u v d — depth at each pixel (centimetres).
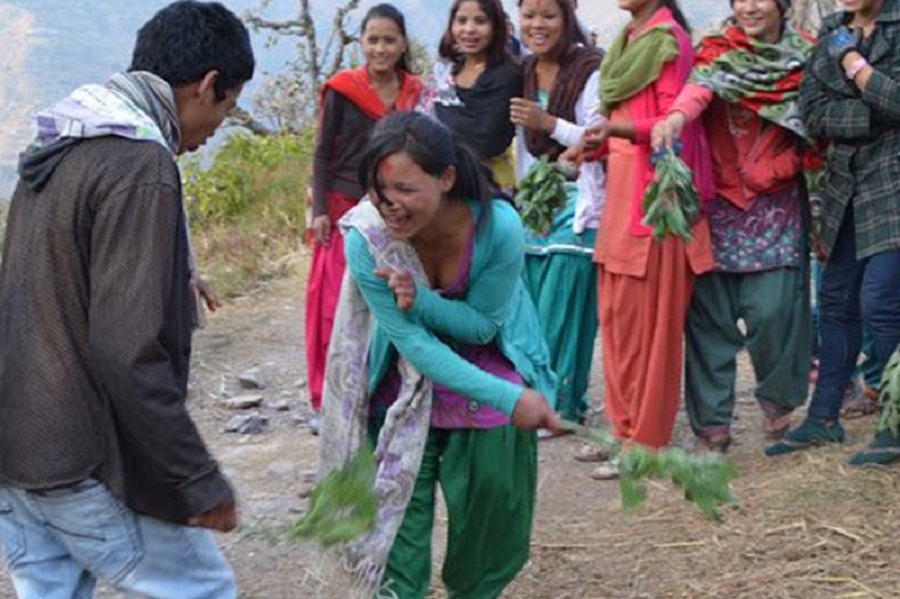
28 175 345
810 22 967
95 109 343
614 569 510
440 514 587
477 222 391
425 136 367
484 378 390
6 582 539
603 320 603
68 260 338
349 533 381
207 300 465
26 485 343
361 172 375
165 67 359
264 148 1467
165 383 330
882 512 525
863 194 564
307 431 736
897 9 557
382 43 677
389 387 422
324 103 688
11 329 344
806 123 573
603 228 593
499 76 668
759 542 514
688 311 609
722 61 575
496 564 441
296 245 1252
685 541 525
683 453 387
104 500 347
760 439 643
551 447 666
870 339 638
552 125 610
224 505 344
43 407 339
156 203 332
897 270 559
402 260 390
